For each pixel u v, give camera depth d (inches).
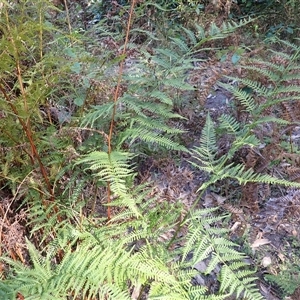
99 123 72.9
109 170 58.5
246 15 165.6
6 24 58.8
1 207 65.1
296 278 79.4
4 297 46.6
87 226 66.8
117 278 48.9
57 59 63.7
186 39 138.0
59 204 67.0
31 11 70.6
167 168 87.1
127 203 56.3
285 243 89.4
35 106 62.0
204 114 116.0
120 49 76.6
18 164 71.3
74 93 78.2
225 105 121.3
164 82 73.7
